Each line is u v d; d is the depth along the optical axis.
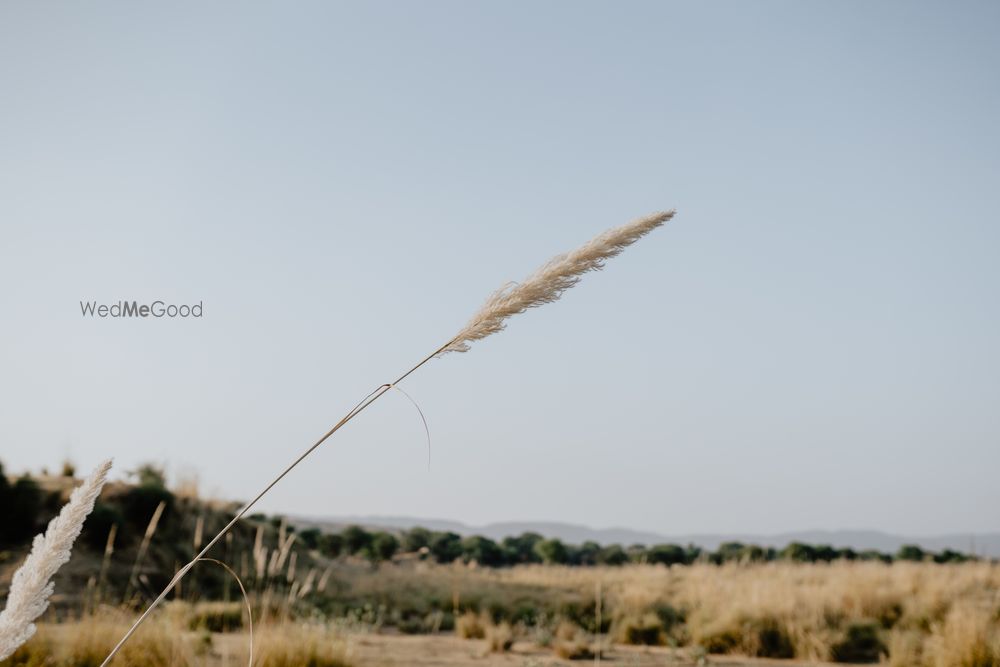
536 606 15.52
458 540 48.72
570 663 9.15
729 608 11.66
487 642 10.45
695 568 18.84
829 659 9.54
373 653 9.11
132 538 14.78
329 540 39.78
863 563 17.33
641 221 1.17
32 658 5.86
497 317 1.18
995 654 7.80
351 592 17.73
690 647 10.23
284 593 11.02
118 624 7.34
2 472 14.23
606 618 13.17
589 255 1.16
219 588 14.34
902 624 11.09
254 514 20.38
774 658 9.84
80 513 1.20
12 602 1.13
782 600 11.70
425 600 17.27
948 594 12.20
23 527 13.36
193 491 18.34
